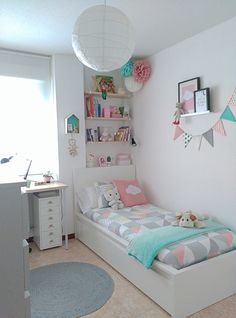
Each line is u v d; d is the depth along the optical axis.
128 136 3.92
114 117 3.86
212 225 2.51
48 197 3.23
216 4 2.21
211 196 2.78
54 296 2.25
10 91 3.33
